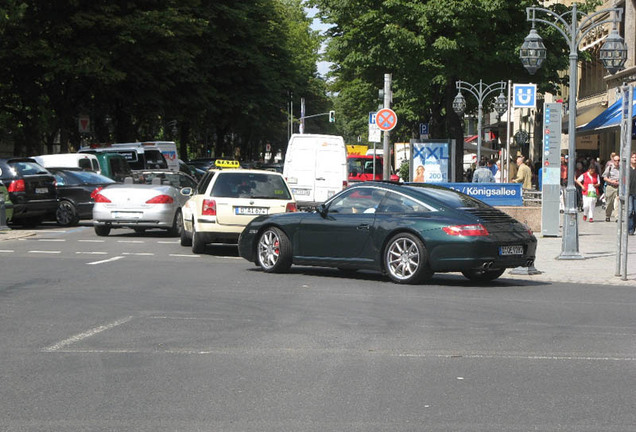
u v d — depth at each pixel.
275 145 177.62
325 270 24.52
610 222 46.81
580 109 80.94
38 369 11.55
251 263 26.34
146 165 58.09
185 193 32.78
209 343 13.35
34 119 67.75
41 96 67.12
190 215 30.39
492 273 22.53
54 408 9.65
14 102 67.81
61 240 33.97
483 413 9.52
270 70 92.19
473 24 55.47
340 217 22.33
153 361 12.05
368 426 9.01
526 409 9.70
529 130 101.50
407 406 9.80
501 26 57.94
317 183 46.91
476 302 18.17
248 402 9.94
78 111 72.94
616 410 9.68
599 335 14.35
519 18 57.94
